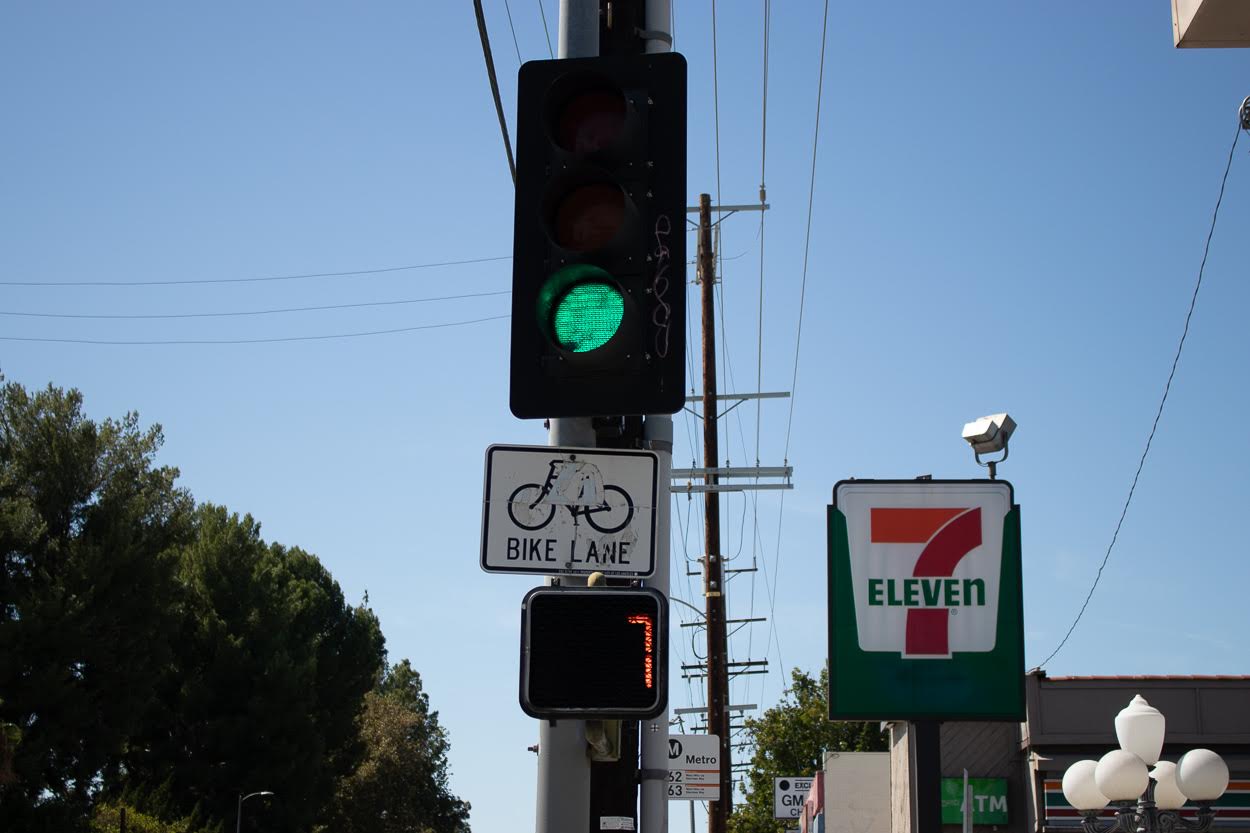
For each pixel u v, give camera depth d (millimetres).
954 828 26688
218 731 55594
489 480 5508
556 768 5434
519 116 5633
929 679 10305
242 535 59938
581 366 5273
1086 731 25469
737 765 48031
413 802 74062
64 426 47562
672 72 5527
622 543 5480
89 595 43750
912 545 10555
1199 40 8391
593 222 5328
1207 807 12273
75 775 43812
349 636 68438
